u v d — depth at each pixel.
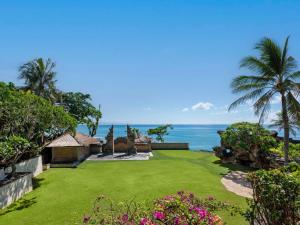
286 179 5.93
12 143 14.66
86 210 12.36
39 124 18.61
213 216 5.75
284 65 18.95
